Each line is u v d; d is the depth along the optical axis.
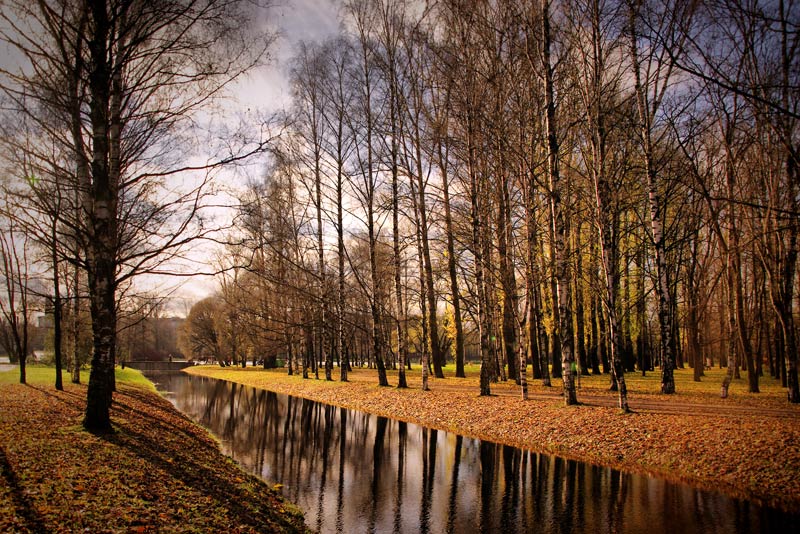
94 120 9.86
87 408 10.24
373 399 23.05
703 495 9.25
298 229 27.62
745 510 8.47
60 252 9.27
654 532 7.66
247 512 7.83
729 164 15.11
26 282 16.92
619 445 12.34
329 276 31.25
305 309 31.34
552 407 16.12
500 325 28.70
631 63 18.30
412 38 21.05
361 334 51.34
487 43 17.45
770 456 10.12
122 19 9.49
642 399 17.88
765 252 16.17
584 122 17.53
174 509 6.86
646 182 23.23
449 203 22.12
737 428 11.78
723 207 15.47
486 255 20.64
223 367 62.75
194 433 14.73
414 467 11.89
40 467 7.22
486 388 19.67
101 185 9.88
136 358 76.94
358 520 8.41
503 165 19.09
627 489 9.72
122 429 10.83
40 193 9.09
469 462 12.13
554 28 15.91
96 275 10.15
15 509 5.56
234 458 12.91
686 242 26.09
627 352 37.31
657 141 19.83
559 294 16.23
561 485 10.10
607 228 17.45
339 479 10.98
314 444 14.71
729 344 18.16
